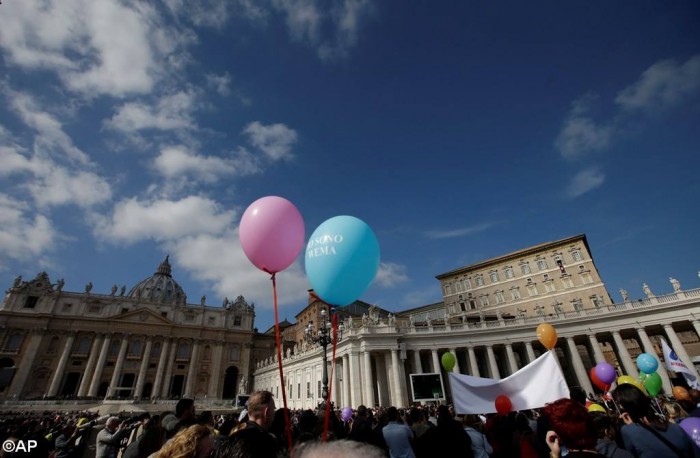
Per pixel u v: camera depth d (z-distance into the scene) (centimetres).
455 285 6512
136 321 7781
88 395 6781
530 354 3894
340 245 551
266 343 9156
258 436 316
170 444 307
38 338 6944
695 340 4125
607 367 1163
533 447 554
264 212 575
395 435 625
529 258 5778
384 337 3822
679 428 409
